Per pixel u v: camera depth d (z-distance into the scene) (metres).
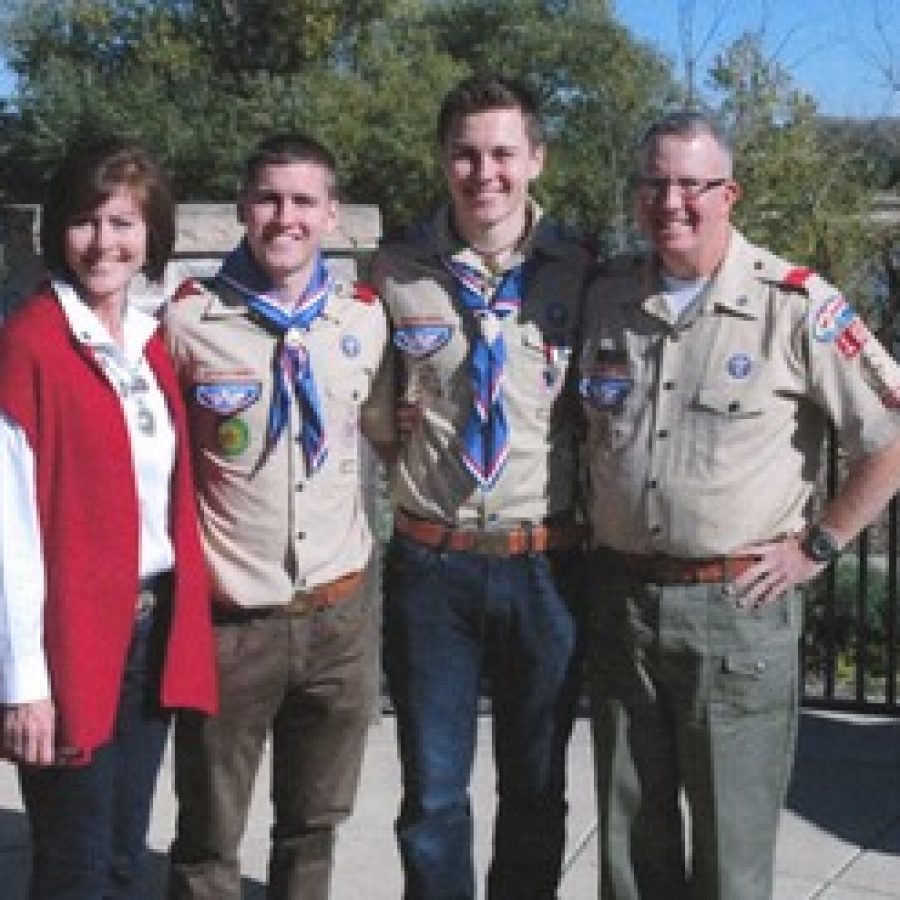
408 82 26.98
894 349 12.10
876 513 3.35
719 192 3.26
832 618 6.26
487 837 4.72
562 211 21.81
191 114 27.75
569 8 25.94
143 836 3.29
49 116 27.86
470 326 3.48
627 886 3.57
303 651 3.46
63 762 3.03
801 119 14.51
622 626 3.45
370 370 3.49
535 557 3.53
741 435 3.29
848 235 12.69
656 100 19.72
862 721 5.96
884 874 4.53
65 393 2.99
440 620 3.57
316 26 28.77
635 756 3.52
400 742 3.67
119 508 3.04
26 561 2.96
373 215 5.16
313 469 3.38
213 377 3.33
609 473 3.40
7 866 4.57
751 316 3.27
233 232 5.35
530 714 3.61
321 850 3.69
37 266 5.71
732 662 3.36
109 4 30.05
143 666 3.20
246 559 3.38
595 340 3.42
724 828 3.44
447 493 3.52
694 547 3.32
